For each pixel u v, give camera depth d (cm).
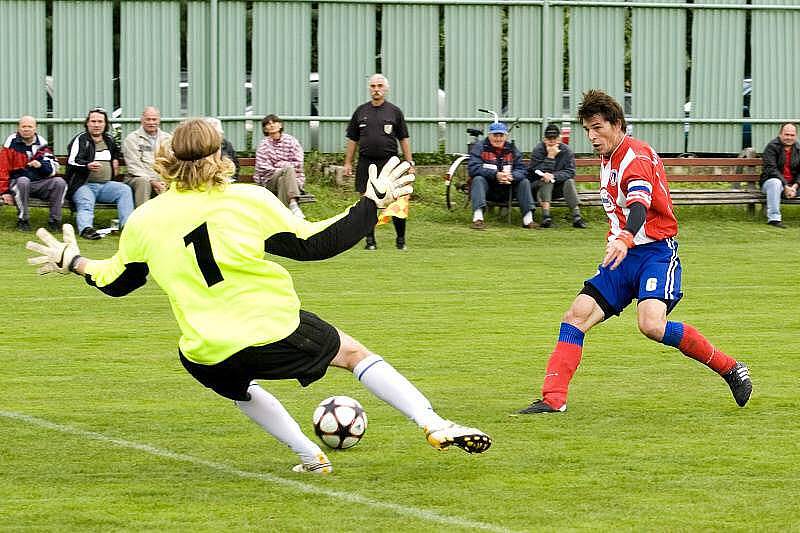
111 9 5375
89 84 5400
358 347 1535
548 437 1888
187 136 1468
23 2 5306
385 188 1484
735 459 1741
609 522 1424
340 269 4209
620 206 2019
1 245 4644
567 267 4288
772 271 4200
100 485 1598
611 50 5788
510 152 5222
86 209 4784
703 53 5853
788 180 5556
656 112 5853
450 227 5262
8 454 1770
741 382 2086
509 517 1445
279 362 1470
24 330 2959
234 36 5522
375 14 5597
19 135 4806
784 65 5944
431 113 5688
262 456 1764
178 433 1912
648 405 2133
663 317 2030
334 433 1780
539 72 5762
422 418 1499
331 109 5628
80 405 2120
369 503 1505
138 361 2559
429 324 3081
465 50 5684
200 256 1460
